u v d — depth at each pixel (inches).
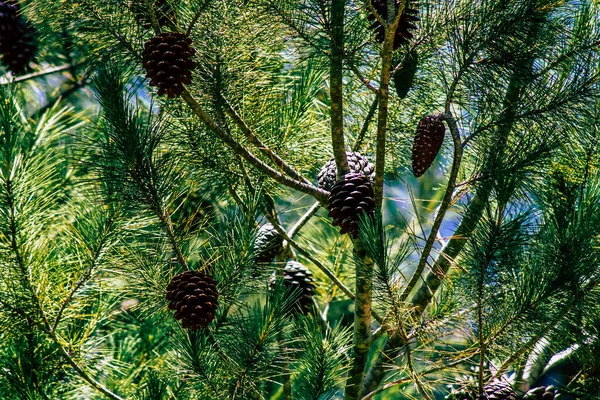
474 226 69.8
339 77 67.0
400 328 68.0
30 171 71.4
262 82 73.2
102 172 69.4
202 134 72.1
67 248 77.5
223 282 71.8
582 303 67.2
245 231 71.9
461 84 67.6
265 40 69.5
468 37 66.0
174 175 71.3
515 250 66.9
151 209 70.8
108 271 72.6
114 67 68.2
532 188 69.0
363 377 74.9
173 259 73.2
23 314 70.8
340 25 66.1
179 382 74.8
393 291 66.3
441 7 67.6
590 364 72.1
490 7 65.4
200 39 67.9
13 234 69.5
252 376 69.7
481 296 66.3
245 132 68.4
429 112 76.4
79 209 75.2
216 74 68.1
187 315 65.8
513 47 65.8
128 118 68.6
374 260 64.7
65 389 76.9
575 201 70.2
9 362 73.7
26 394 72.6
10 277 70.2
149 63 63.5
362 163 69.6
